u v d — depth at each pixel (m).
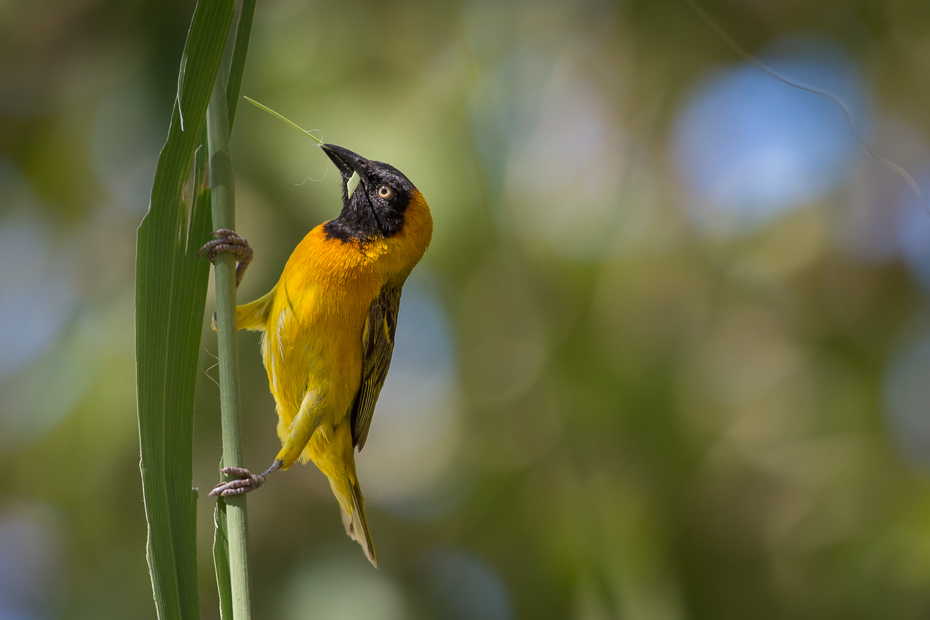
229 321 4.36
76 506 10.52
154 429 4.21
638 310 12.68
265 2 10.64
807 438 13.09
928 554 11.99
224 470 4.19
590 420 11.27
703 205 13.51
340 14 10.80
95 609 10.41
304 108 10.27
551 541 11.53
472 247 10.43
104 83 10.98
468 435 12.26
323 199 9.92
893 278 13.95
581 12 12.21
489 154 10.90
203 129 4.59
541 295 11.36
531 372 11.95
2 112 11.42
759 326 13.54
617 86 12.90
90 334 10.82
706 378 12.82
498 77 11.40
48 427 10.62
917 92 13.62
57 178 11.42
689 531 11.55
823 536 12.57
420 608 11.58
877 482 12.77
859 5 13.27
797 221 13.78
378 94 10.50
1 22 10.96
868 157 13.70
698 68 12.78
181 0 10.60
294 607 11.23
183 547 4.20
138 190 10.98
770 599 12.07
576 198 12.54
